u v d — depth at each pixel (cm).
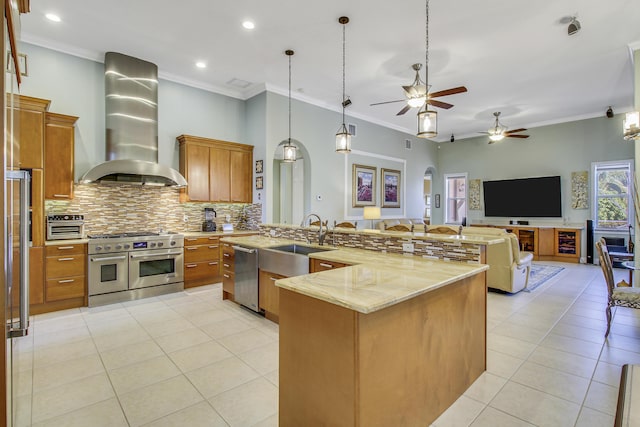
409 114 740
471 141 920
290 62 479
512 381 234
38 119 367
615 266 649
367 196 763
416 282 184
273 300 346
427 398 186
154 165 439
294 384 174
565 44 420
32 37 404
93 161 451
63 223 400
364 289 168
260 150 577
